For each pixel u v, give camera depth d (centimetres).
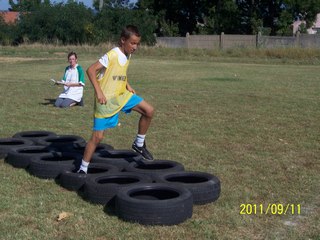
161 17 5375
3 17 4747
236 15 5312
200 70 2402
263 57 3394
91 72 562
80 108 1231
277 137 903
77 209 535
